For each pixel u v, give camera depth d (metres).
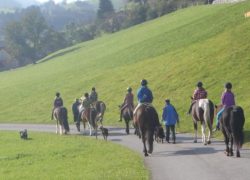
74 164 24.45
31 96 69.94
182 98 47.03
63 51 129.00
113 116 49.25
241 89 42.62
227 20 72.94
